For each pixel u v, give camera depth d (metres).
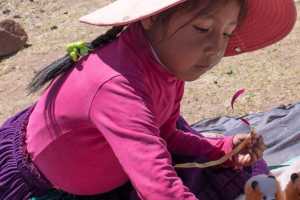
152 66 1.29
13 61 3.41
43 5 4.05
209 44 1.25
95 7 3.90
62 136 1.35
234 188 1.55
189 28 1.24
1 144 1.52
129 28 1.31
